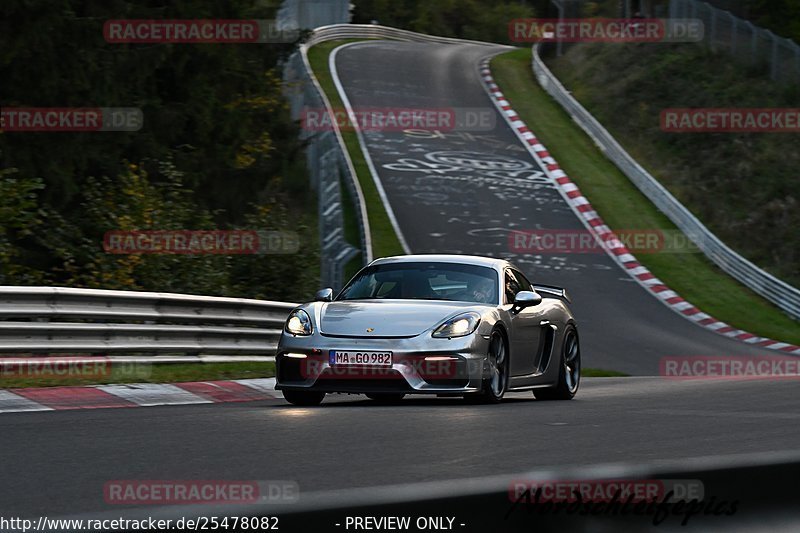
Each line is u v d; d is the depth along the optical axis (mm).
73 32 66938
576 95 177625
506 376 33750
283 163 92000
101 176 72000
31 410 29328
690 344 86250
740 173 137125
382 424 24734
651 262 113438
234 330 49906
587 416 27406
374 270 36656
